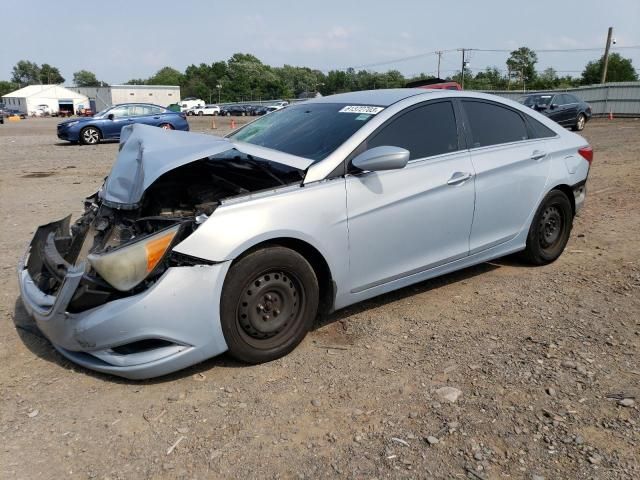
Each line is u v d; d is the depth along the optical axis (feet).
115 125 63.46
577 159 17.11
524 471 8.14
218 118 179.01
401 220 12.82
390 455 8.53
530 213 15.92
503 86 270.26
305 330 11.72
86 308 10.21
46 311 10.85
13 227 22.34
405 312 13.80
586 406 9.70
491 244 15.12
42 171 38.91
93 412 9.71
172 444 8.86
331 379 10.72
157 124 65.26
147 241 10.00
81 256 11.33
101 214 12.38
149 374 10.21
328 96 15.84
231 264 10.56
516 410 9.61
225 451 8.68
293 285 11.40
